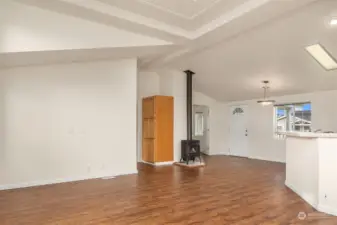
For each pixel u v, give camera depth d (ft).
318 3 11.93
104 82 18.13
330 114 21.53
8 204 11.94
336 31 13.55
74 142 16.83
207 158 28.04
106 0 12.57
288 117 25.26
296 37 15.08
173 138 24.79
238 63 20.11
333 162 11.11
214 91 28.60
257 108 28.09
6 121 14.57
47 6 12.53
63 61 16.06
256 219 10.32
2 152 14.44
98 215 10.64
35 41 12.75
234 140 30.94
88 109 17.42
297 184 14.08
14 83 14.80
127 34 15.26
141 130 25.75
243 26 14.14
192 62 21.99
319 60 17.17
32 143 15.33
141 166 22.81
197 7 13.10
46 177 15.78
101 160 17.92
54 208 11.44
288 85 22.36
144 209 11.37
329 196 11.16
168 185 15.66
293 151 14.78
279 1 11.28
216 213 10.94
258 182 16.58
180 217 10.46
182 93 25.58
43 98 15.72
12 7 12.39
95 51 14.97
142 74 25.91
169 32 15.29
